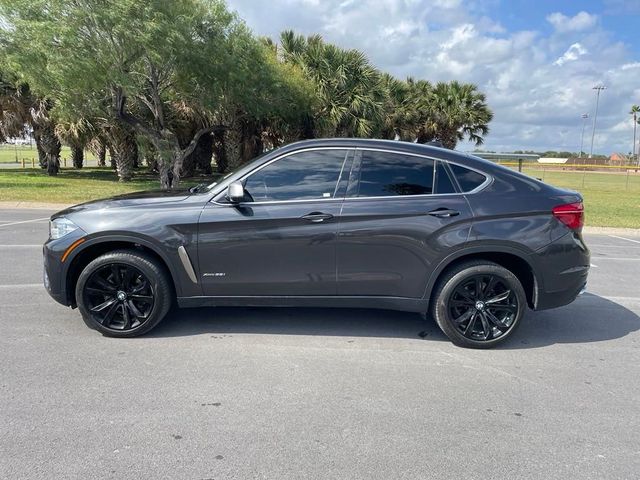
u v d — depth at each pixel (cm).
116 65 1445
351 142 429
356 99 1991
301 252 415
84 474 247
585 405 333
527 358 412
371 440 284
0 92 2275
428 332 466
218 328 458
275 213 412
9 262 690
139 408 312
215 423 297
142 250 429
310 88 1945
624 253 938
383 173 424
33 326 448
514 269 446
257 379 356
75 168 3856
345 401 329
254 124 2391
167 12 1405
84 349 401
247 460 262
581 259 431
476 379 369
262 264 418
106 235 412
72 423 292
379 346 428
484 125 2884
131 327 426
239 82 1669
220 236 413
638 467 266
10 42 1452
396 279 422
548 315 534
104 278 424
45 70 1447
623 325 504
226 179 429
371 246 415
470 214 416
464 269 422
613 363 406
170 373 362
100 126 2247
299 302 429
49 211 1284
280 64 1911
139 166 4225
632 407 332
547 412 322
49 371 359
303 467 258
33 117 2397
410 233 413
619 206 1859
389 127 2634
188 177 2655
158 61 1446
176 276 420
